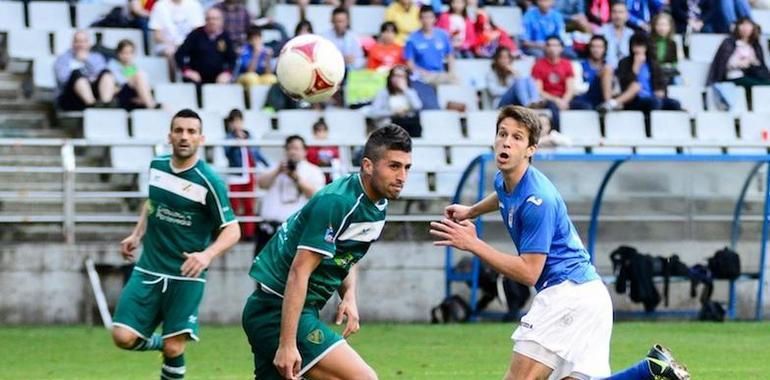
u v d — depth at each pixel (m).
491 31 75.38
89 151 64.81
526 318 29.19
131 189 63.62
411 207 64.88
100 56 67.12
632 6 77.88
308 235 27.38
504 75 71.69
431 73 71.38
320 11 75.31
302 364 28.19
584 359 28.91
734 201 64.44
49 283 58.75
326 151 62.53
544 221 28.47
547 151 62.62
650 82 72.19
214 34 69.44
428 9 71.69
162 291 38.09
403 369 45.31
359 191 27.59
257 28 69.62
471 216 31.31
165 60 70.38
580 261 29.19
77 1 73.88
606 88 71.12
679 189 63.75
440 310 61.84
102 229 61.56
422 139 67.19
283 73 36.66
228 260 60.12
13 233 60.41
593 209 63.41
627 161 61.69
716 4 79.94
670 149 69.31
